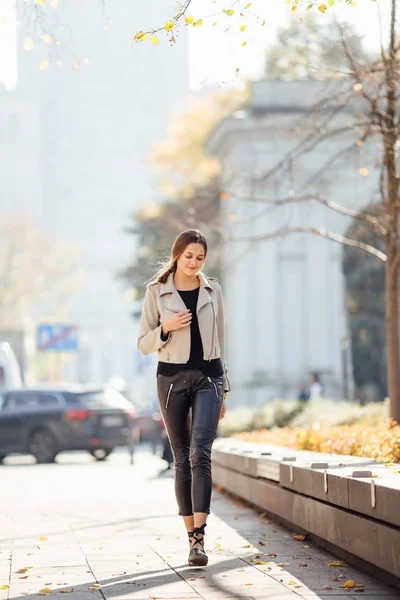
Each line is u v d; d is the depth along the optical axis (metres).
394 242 35.62
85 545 20.62
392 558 14.54
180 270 17.78
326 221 74.00
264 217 72.19
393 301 35.81
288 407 49.00
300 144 37.53
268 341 75.56
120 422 59.50
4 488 37.81
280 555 18.75
